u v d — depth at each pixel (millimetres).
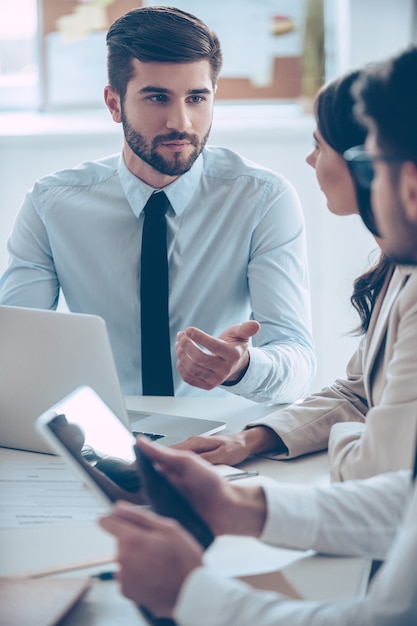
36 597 960
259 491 1079
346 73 1444
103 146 3410
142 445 1042
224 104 3555
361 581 1062
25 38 3508
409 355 1257
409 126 921
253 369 1746
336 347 3607
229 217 2170
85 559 1114
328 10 3500
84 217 2195
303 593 1029
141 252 2119
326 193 1506
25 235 2234
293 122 3463
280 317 2096
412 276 1313
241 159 2238
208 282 2178
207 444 1473
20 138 3363
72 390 1464
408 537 835
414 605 809
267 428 1537
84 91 3521
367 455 1285
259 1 3463
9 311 1478
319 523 1073
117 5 3449
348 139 1420
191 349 1599
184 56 1946
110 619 964
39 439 1522
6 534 1195
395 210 949
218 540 1169
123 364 2229
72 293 2248
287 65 3525
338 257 3553
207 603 861
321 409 1586
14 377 1501
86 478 1166
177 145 2016
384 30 3424
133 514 911
